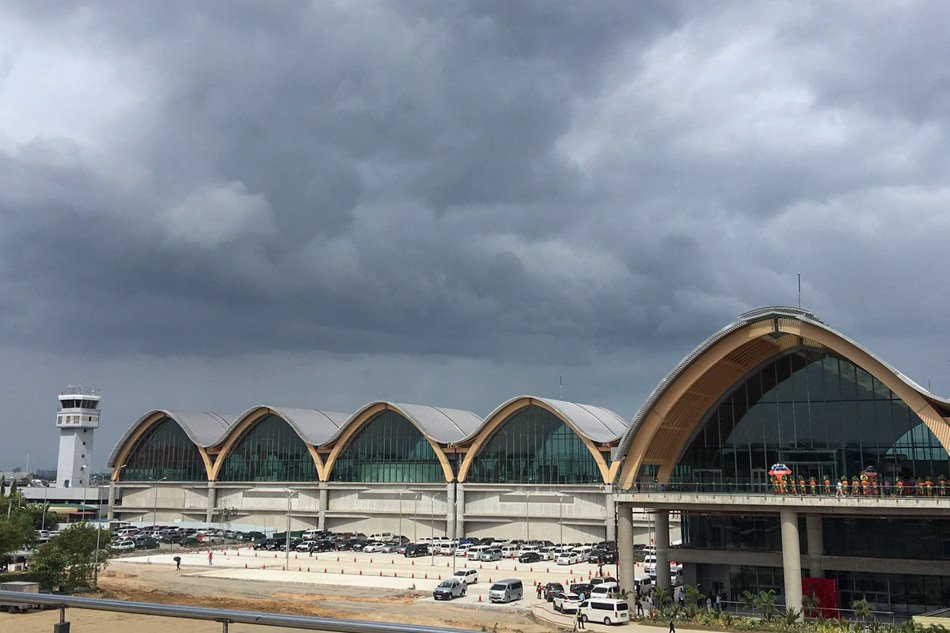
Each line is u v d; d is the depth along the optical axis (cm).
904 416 5197
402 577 7650
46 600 962
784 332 4950
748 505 4741
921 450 5112
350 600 6184
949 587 4891
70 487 14962
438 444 10888
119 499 13250
